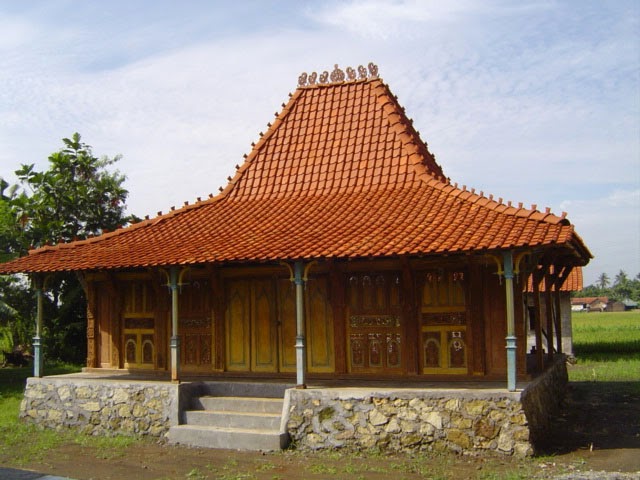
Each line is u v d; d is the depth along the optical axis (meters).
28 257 16.44
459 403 12.25
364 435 12.66
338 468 11.48
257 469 11.55
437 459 11.91
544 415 14.16
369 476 10.86
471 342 14.21
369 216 14.65
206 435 13.49
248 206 17.27
